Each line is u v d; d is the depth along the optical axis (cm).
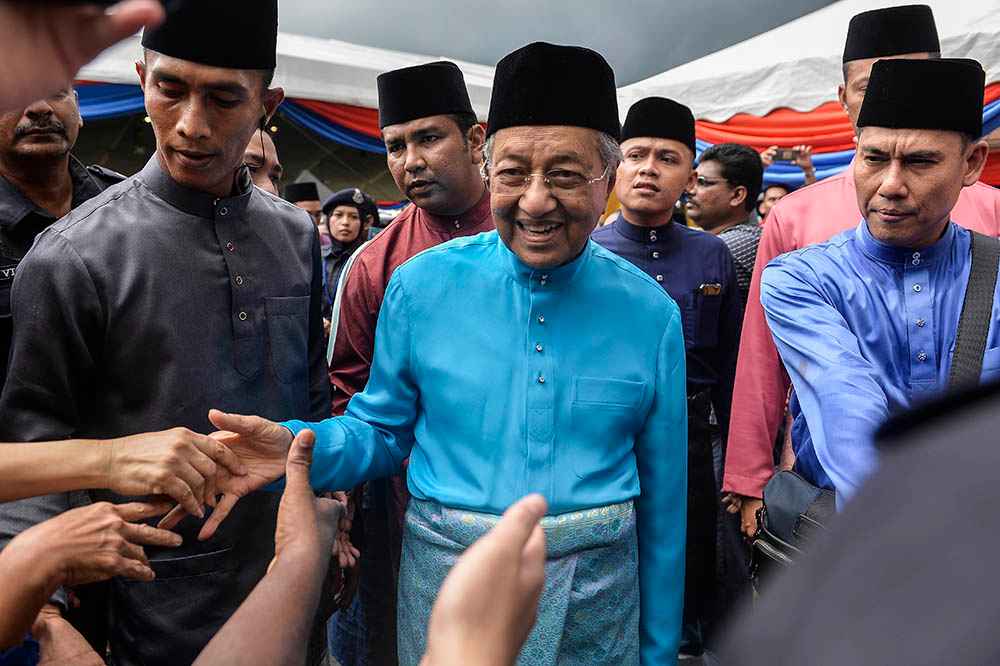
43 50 55
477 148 271
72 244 168
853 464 157
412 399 182
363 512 253
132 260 172
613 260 181
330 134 965
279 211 203
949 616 35
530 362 169
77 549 115
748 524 250
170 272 176
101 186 253
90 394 175
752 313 256
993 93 593
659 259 304
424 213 273
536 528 60
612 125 166
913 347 189
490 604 55
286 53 902
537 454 167
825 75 674
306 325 201
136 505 136
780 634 40
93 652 126
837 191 272
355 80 948
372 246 273
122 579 176
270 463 156
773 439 250
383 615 255
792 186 692
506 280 174
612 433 171
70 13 54
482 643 54
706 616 289
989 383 45
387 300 180
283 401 193
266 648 86
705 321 299
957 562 37
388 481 246
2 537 151
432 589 170
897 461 44
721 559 288
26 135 222
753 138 711
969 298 187
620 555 171
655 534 183
